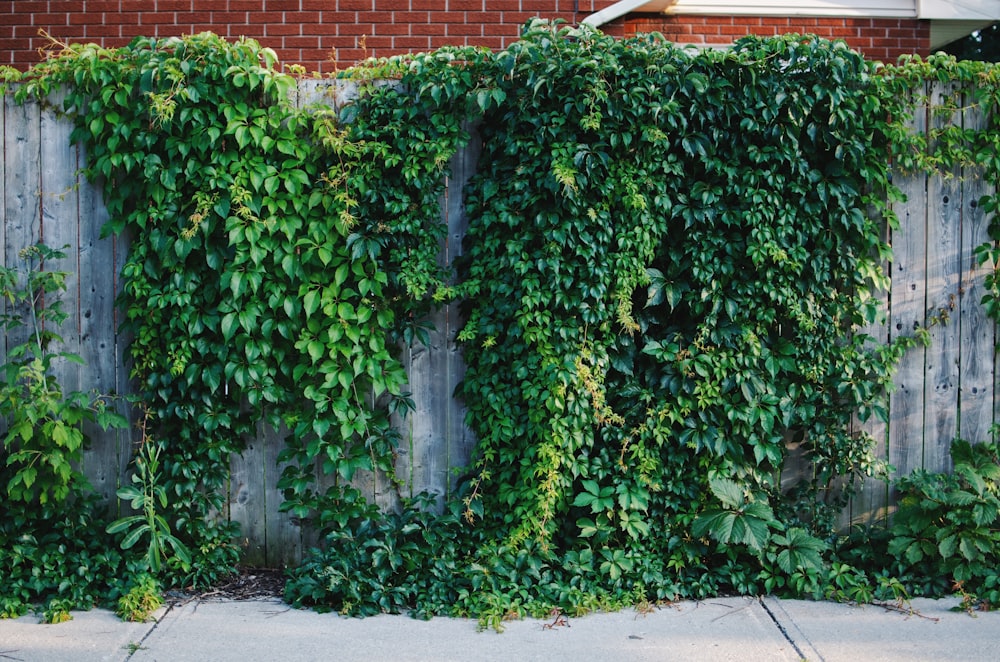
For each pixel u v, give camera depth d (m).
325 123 4.18
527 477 4.18
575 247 4.09
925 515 4.27
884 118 4.38
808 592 4.07
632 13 6.94
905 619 3.85
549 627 3.77
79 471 4.33
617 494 4.21
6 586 3.95
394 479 4.40
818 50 4.19
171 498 4.27
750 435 4.30
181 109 4.10
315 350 4.20
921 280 4.50
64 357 4.31
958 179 4.49
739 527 4.09
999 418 4.55
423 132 4.22
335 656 3.46
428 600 3.96
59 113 4.28
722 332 4.24
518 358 4.23
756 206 4.20
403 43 6.41
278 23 6.41
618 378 4.30
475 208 4.26
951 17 7.09
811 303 4.31
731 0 6.99
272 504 4.43
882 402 4.50
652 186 4.13
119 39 6.40
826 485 4.47
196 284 4.19
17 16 6.38
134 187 4.21
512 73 4.12
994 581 4.06
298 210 4.17
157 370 4.25
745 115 4.19
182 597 4.09
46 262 4.32
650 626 3.78
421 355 4.41
